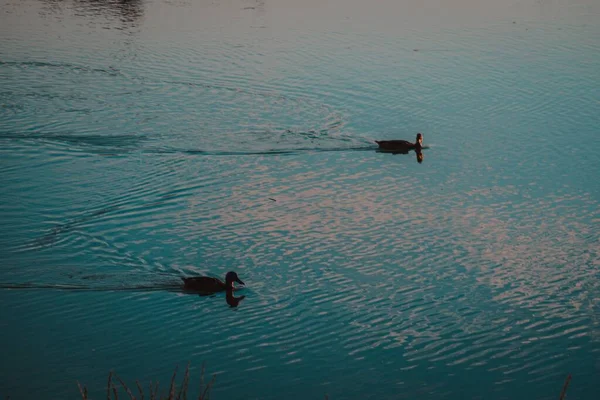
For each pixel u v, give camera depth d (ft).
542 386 52.54
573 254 72.64
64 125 101.50
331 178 90.12
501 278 67.97
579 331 59.62
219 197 83.71
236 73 123.95
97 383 51.11
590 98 114.62
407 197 85.25
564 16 164.14
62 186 84.17
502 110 110.52
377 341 57.62
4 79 118.01
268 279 66.85
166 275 66.80
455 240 75.10
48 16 158.61
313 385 52.01
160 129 101.81
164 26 151.33
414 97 115.03
